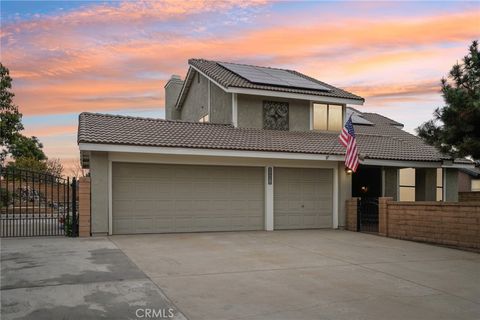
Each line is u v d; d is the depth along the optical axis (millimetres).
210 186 14602
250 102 17266
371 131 21938
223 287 7020
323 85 20328
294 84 18141
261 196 15344
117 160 13250
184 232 14141
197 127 16125
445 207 11914
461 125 10883
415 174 19812
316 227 16094
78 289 6617
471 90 10945
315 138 17172
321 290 6969
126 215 13484
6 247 10516
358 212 15352
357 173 20609
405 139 21203
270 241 12406
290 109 17906
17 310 5566
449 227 11781
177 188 14148
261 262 9195
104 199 12977
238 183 15008
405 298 6613
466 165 18047
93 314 5488
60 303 5902
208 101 19344
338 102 18219
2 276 7387
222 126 16828
